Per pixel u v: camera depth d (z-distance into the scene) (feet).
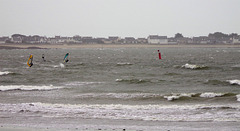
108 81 547.90
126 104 344.28
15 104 333.62
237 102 345.31
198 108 309.42
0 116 282.77
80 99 373.61
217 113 288.51
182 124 253.44
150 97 378.12
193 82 516.73
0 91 430.20
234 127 240.94
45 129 237.45
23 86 466.29
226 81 498.69
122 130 235.40
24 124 254.68
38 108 315.17
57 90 441.68
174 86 481.05
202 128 240.12
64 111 303.07
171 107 316.81
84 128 241.76
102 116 283.59
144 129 238.27
